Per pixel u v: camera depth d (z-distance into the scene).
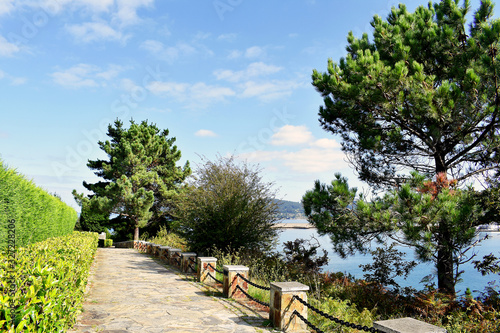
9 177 8.70
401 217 8.66
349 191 9.59
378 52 11.12
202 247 16.20
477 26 10.28
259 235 16.56
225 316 7.16
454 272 9.76
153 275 12.49
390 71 9.96
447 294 8.74
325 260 12.74
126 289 9.68
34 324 3.31
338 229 9.82
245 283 9.05
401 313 9.02
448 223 8.48
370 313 7.67
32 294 3.50
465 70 10.12
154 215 34.31
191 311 7.48
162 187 32.84
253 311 7.66
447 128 10.33
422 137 10.98
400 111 10.18
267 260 13.88
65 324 5.16
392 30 11.38
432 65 11.33
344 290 10.27
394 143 11.70
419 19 11.52
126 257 19.16
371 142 11.27
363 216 9.08
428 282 9.70
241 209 15.89
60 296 4.45
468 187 9.62
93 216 33.47
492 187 9.58
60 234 15.55
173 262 15.58
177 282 11.15
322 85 11.84
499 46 9.08
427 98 9.30
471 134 10.84
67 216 17.62
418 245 8.68
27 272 4.07
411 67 10.59
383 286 10.24
